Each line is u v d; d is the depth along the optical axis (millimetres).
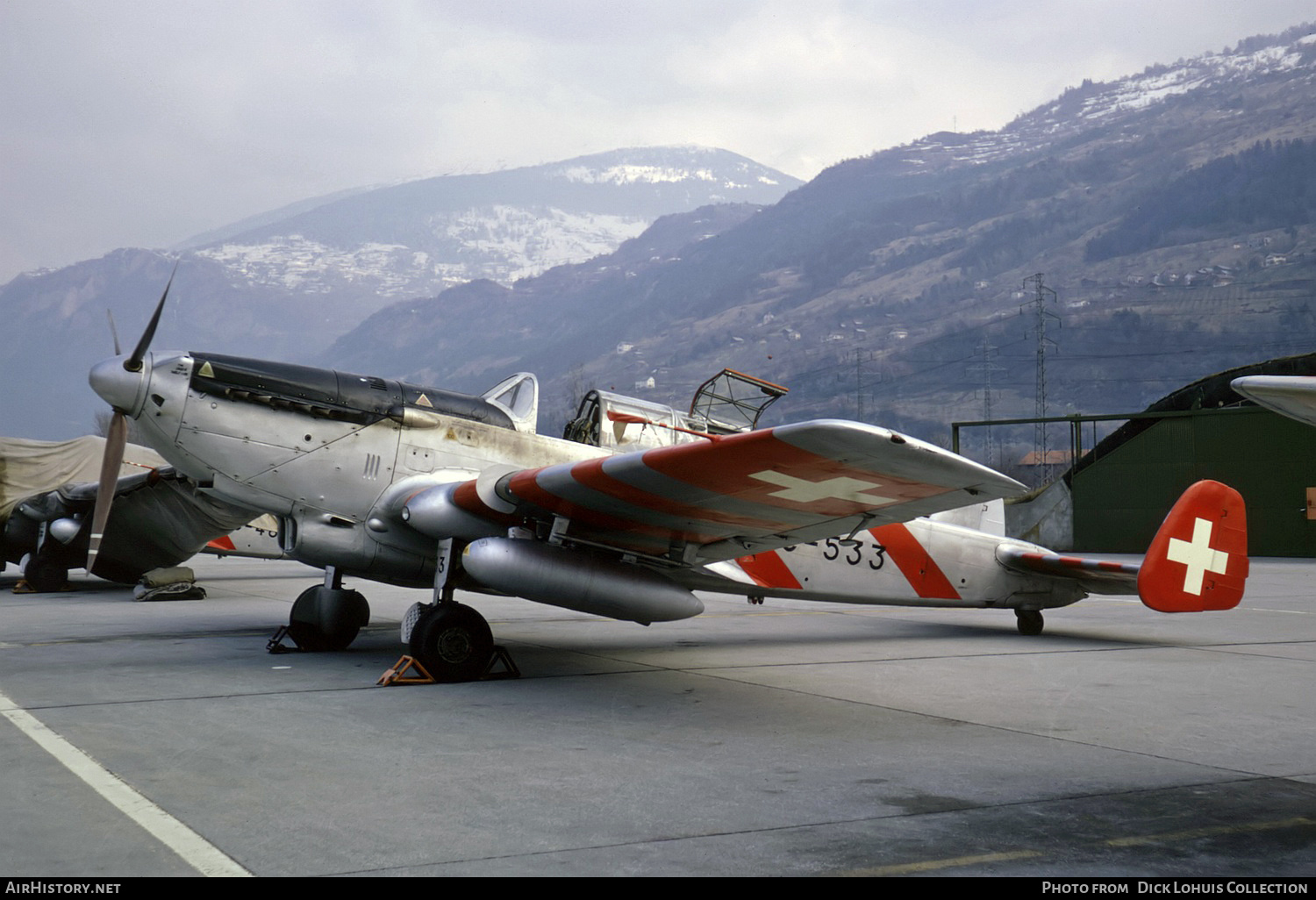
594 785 3973
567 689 6176
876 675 6820
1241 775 4223
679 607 6848
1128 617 11172
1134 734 4992
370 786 3902
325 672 6691
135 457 14219
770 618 11078
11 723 4961
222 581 15844
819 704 5746
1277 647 8477
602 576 6484
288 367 7160
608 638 9008
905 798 3836
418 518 6746
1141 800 3834
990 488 5094
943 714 5484
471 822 3471
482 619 6523
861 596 8703
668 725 5133
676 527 6492
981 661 7539
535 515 6508
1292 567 20156
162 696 5754
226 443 6875
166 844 3184
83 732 4766
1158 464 25594
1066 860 3168
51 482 13680
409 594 13312
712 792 3893
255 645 8000
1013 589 9352
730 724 5188
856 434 4508
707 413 8984
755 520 6234
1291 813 3672
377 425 7270
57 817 3438
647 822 3502
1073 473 26703
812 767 4309
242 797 3709
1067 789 3977
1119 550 26062
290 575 17203
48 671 6605
